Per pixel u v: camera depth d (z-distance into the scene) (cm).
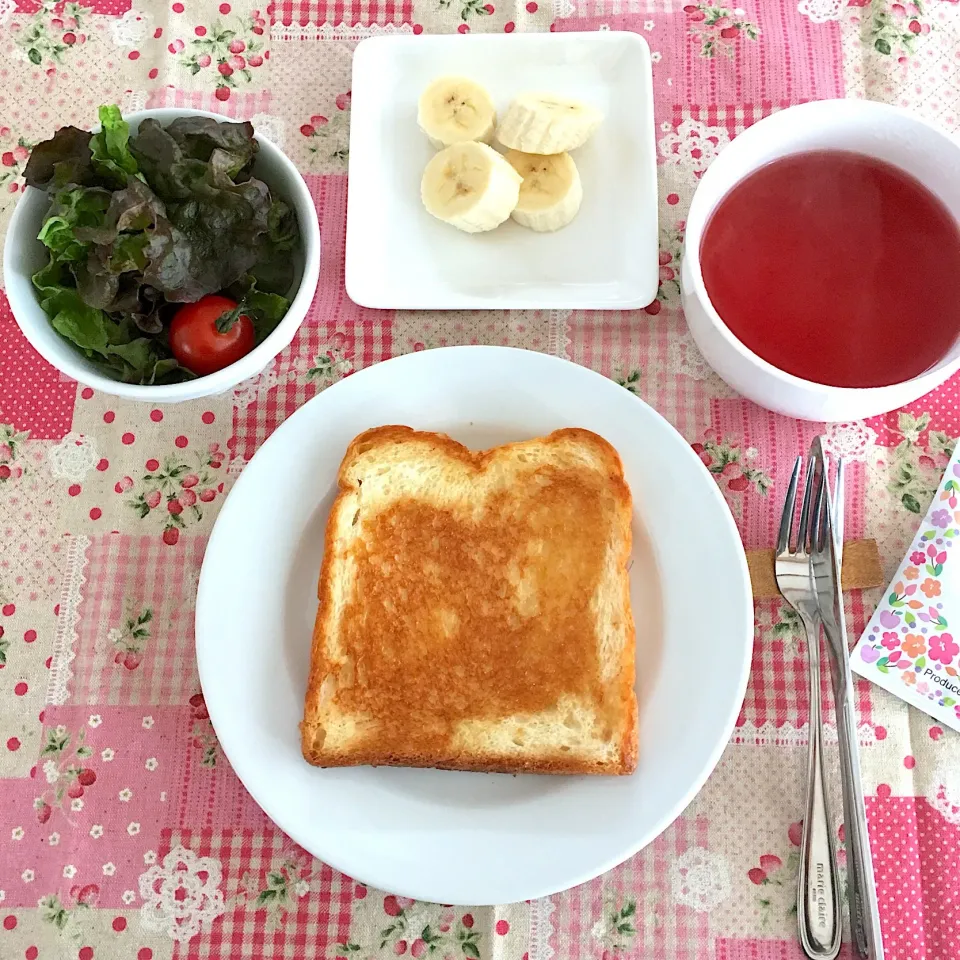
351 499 43
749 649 41
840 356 42
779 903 41
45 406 46
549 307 46
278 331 42
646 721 41
